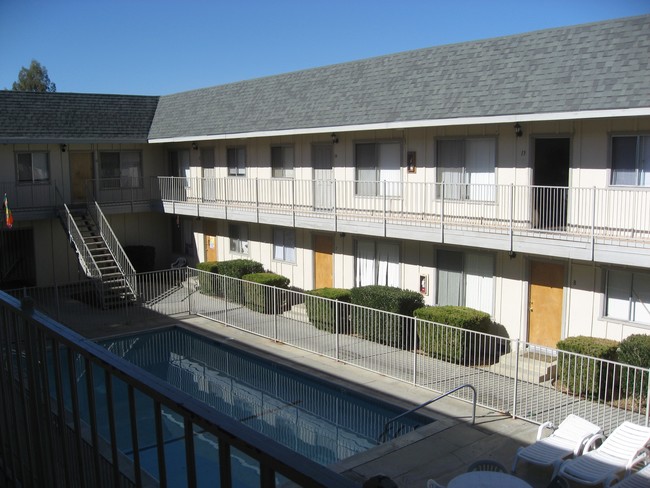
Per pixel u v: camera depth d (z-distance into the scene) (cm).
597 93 1454
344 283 2203
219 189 2716
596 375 1348
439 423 1230
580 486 973
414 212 1936
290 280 2447
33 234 2683
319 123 2105
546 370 1470
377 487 164
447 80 1855
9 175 2622
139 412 1230
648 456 983
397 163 1984
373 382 1481
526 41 1767
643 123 1416
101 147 2855
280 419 1377
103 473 438
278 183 2422
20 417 445
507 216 1694
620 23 1583
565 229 1582
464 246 1798
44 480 399
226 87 2827
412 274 1961
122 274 2284
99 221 2614
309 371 1571
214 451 1022
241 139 2567
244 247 2673
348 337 1831
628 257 1371
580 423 1074
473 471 891
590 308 1537
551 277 1619
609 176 1488
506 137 1680
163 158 3041
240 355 1772
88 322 2080
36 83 7075
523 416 1246
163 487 261
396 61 2119
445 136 1823
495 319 1739
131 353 1862
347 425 1334
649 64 1435
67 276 2778
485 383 1445
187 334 1989
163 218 3092
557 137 1576
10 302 417
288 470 182
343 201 2166
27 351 398
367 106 2011
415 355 1448
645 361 1308
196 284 2450
